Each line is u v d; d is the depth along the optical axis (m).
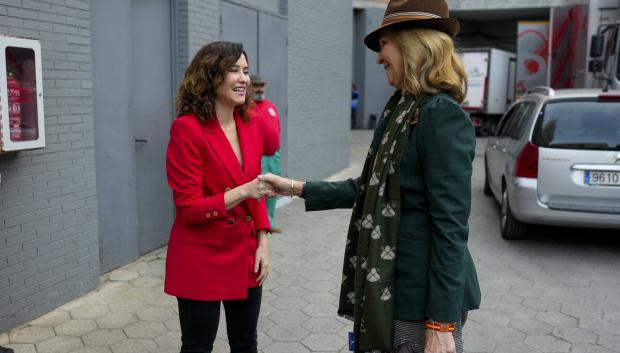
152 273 4.82
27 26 3.63
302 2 8.53
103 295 4.32
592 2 9.76
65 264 4.09
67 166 4.04
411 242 1.89
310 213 7.41
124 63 4.79
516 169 5.72
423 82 1.89
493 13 24.19
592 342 3.78
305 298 4.47
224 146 2.38
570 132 5.55
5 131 3.30
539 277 5.06
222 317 4.05
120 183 4.85
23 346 3.50
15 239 3.66
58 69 3.90
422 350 1.92
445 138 1.79
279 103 7.92
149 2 5.10
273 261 5.39
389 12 1.99
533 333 3.90
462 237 1.80
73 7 3.99
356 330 1.98
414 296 1.88
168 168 2.36
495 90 20.11
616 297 4.59
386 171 1.90
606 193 5.36
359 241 1.95
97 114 4.50
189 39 5.45
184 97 2.38
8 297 3.64
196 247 2.34
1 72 3.26
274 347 3.63
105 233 4.72
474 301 1.97
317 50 9.30
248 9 6.77
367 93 20.89
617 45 9.20
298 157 8.74
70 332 3.71
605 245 6.09
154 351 3.50
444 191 1.79
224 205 2.26
